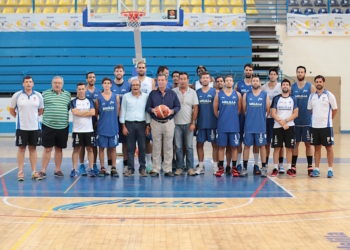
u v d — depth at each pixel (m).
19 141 7.99
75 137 8.29
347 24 19.19
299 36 19.17
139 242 4.59
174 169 9.37
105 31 18.64
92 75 8.70
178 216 5.60
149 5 11.72
